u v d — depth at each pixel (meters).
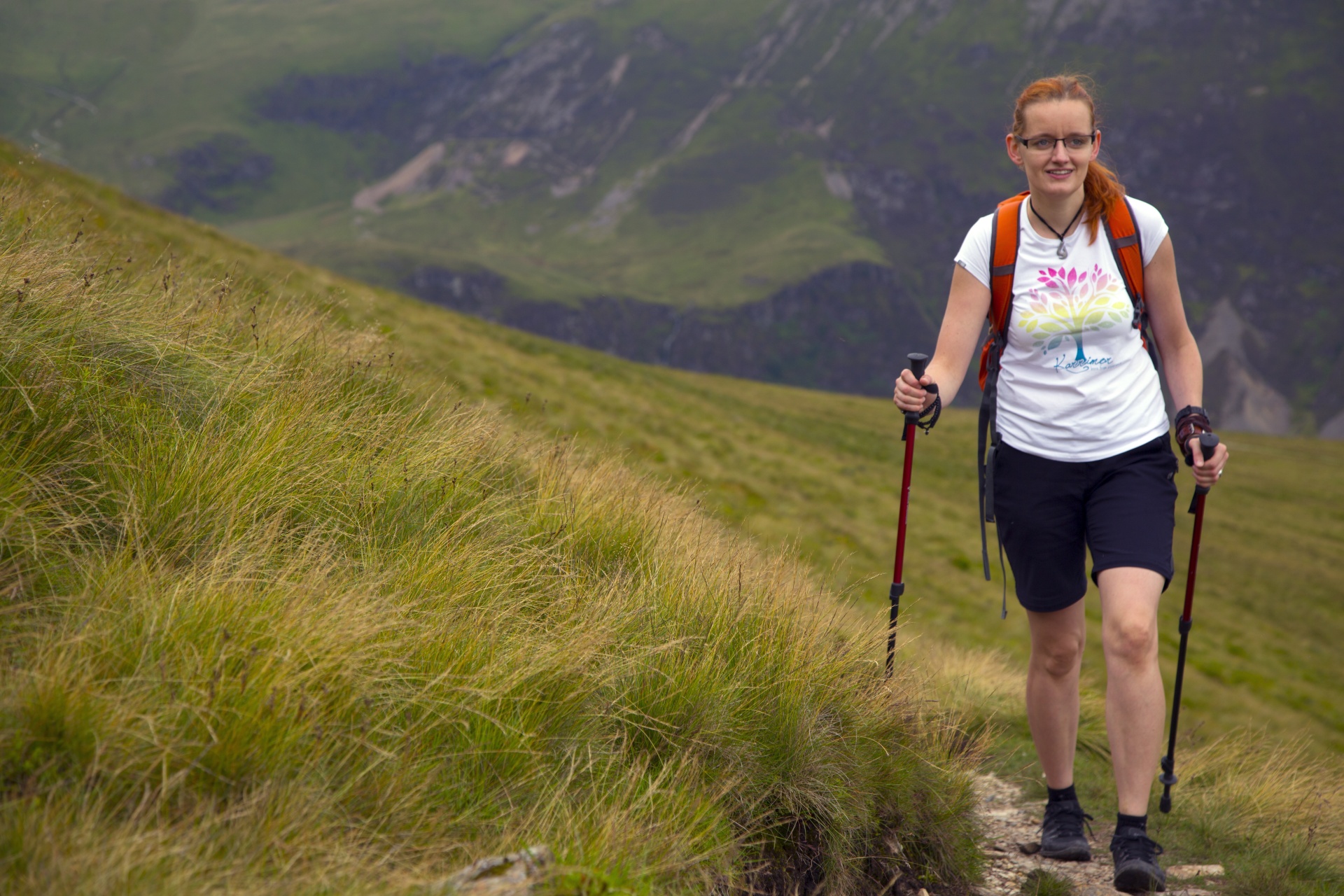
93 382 3.18
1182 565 39.69
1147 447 3.10
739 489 28.27
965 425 80.06
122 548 2.68
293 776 2.07
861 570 21.27
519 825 2.22
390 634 2.56
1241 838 4.32
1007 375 3.25
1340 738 18.84
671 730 2.74
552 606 3.13
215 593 2.42
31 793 1.82
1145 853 2.97
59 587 2.44
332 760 2.16
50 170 27.77
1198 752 5.79
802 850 2.74
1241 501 63.47
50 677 1.99
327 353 4.74
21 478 2.64
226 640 2.28
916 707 3.51
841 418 74.25
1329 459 96.44
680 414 42.38
